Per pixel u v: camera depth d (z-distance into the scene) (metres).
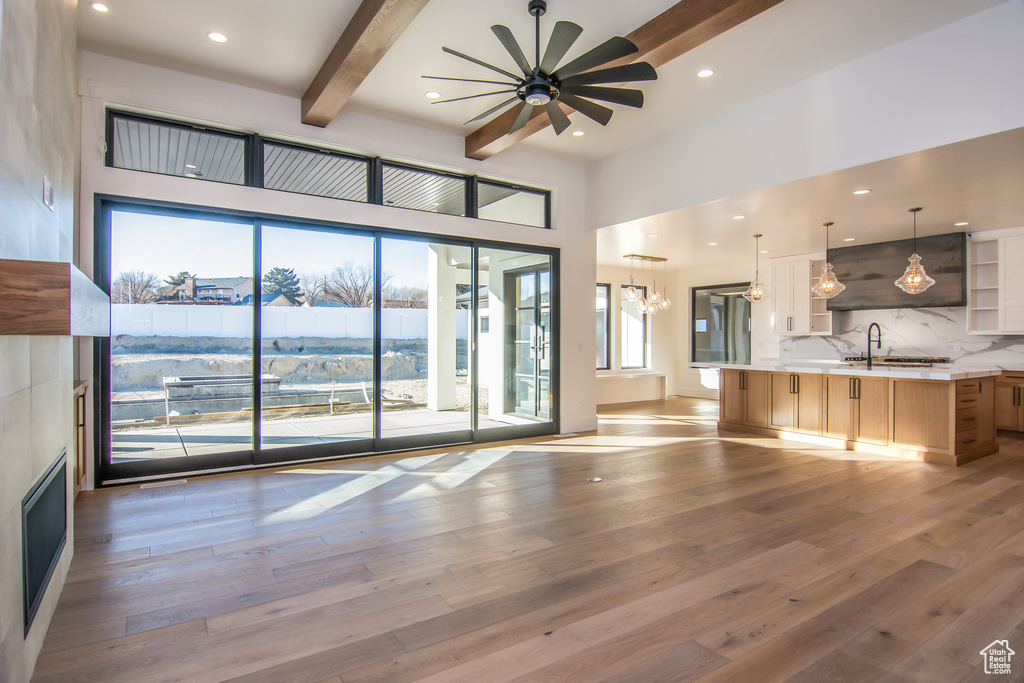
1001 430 6.84
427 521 3.47
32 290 1.56
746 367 6.89
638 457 5.41
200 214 4.62
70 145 2.70
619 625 2.21
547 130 5.71
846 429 5.89
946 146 3.79
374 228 5.43
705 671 1.90
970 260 6.98
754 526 3.38
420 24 3.79
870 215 5.98
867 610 2.33
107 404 4.31
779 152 4.75
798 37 3.90
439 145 5.74
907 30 3.82
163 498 3.95
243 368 4.84
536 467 4.97
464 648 2.04
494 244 6.27
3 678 1.55
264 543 3.10
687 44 3.68
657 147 5.93
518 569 2.75
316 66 4.36
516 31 3.88
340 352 5.30
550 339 6.74
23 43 1.81
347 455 5.36
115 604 2.38
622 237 7.40
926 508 3.74
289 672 1.90
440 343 5.91
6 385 1.61
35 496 1.94
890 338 7.98
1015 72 3.46
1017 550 2.99
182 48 4.09
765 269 9.66
